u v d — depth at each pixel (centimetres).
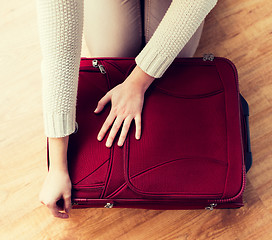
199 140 78
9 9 120
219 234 101
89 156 77
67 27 59
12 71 115
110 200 79
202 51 117
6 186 105
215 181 77
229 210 103
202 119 79
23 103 112
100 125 79
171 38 68
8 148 108
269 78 114
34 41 118
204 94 82
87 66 84
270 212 103
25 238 101
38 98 112
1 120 110
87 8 88
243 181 79
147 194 77
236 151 79
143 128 78
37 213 103
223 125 80
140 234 102
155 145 77
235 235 101
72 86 64
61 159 73
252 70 115
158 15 90
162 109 79
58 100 64
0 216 102
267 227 101
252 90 113
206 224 102
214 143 78
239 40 118
